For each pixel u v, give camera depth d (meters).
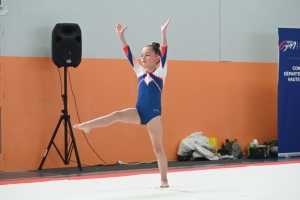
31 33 16.30
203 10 19.09
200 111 18.97
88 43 17.11
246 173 13.09
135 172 14.34
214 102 19.25
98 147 17.19
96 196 9.41
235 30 19.72
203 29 19.09
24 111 16.16
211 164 16.83
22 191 10.34
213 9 19.31
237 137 19.67
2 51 15.93
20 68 16.12
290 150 19.22
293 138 19.27
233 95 19.64
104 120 9.12
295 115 19.28
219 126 19.33
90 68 17.09
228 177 12.28
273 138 20.44
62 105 16.64
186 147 18.17
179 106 18.58
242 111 19.80
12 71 16.05
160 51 10.22
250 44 20.02
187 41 18.78
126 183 11.45
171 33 18.52
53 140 16.22
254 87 20.08
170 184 11.13
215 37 19.33
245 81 19.89
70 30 15.81
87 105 17.02
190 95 18.78
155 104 9.78
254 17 20.14
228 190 10.00
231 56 19.62
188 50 18.80
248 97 19.94
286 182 11.16
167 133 18.34
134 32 17.83
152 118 9.77
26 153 16.14
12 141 15.99
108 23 17.44
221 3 19.44
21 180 12.81
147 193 9.70
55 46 15.52
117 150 17.47
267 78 20.34
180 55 18.66
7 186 11.20
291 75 19.19
